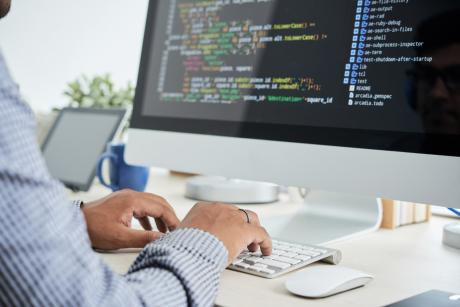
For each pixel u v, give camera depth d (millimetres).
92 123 1383
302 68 829
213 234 569
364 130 754
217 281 503
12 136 378
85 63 3395
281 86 851
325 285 523
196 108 959
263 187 1179
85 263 399
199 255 502
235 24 924
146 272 473
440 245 794
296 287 528
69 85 1822
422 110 707
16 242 371
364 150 751
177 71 997
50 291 378
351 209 930
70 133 1434
